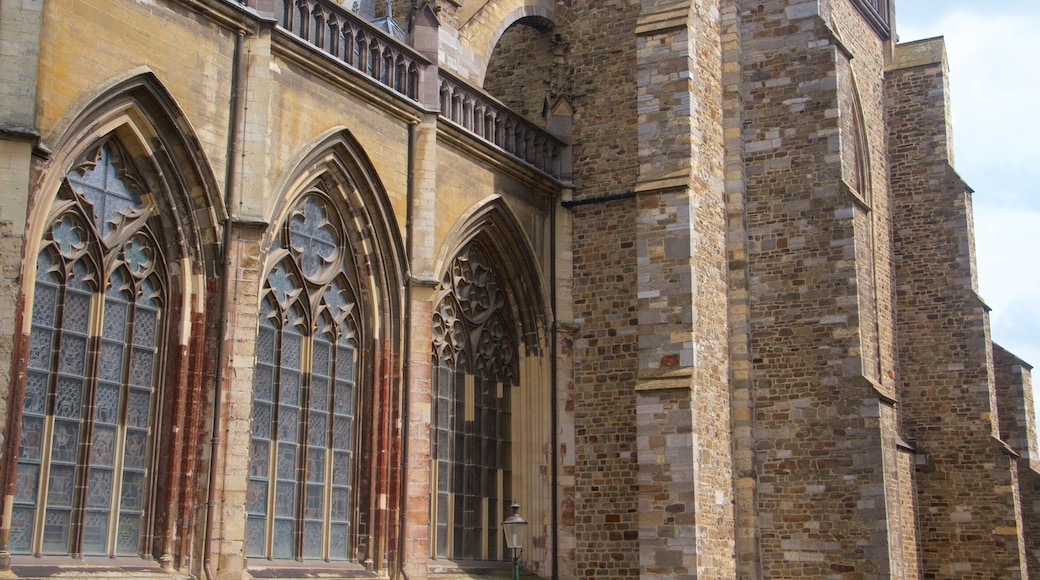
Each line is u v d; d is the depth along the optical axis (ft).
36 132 70.69
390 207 99.30
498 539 112.78
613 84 124.06
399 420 97.60
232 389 82.79
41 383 74.02
